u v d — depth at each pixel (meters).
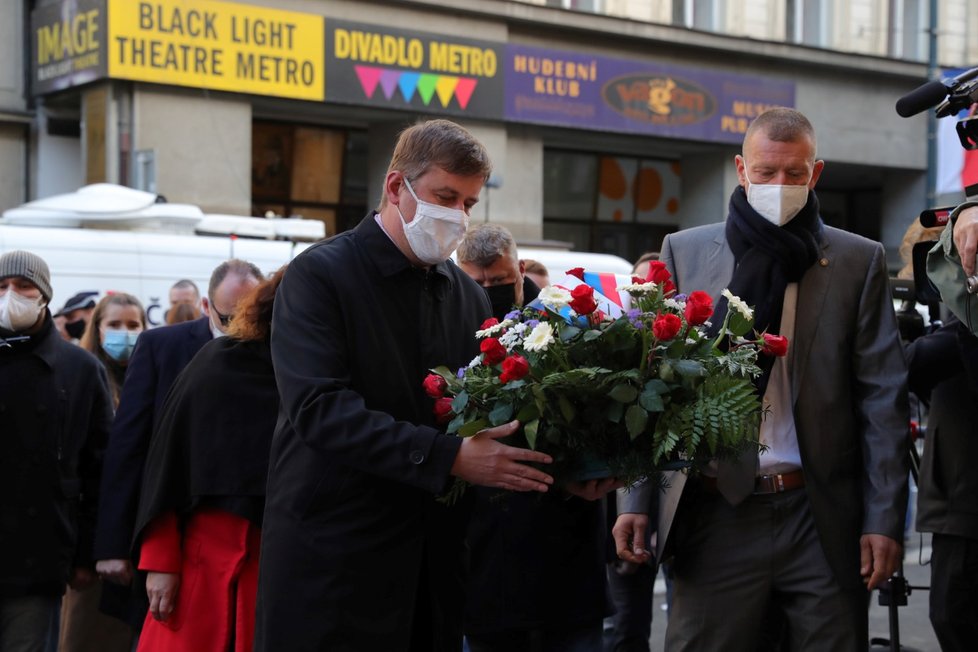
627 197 23.02
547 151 21.97
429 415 3.25
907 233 5.39
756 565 3.78
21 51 17.45
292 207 18.98
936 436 4.47
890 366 3.81
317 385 3.03
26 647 4.88
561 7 20.33
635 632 5.34
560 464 3.15
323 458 3.12
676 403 3.12
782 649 4.14
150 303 10.99
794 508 3.78
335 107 18.08
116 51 15.82
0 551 4.84
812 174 3.85
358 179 19.69
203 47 16.45
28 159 17.62
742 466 3.74
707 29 22.16
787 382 3.81
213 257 11.30
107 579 4.78
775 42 22.69
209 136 16.72
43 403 4.97
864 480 3.81
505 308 4.68
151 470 4.04
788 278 3.79
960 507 4.39
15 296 4.90
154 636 4.08
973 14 25.38
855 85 24.22
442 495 3.04
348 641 3.07
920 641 7.06
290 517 3.14
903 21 24.77
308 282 3.16
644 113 21.19
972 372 4.09
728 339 3.48
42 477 4.93
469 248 4.66
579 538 4.27
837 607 3.72
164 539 4.02
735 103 22.42
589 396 3.06
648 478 3.24
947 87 3.80
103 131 16.25
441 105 18.77
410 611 3.14
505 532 4.21
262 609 3.17
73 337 8.11
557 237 22.19
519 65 19.67
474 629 4.26
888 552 3.68
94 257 10.77
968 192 3.80
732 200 3.93
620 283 3.83
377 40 18.02
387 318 3.21
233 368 4.02
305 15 17.31
